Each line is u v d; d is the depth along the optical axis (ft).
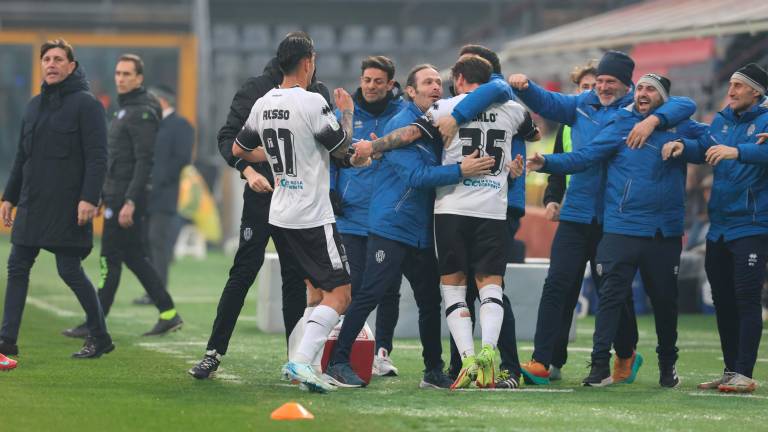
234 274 79.36
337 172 87.61
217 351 80.53
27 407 68.39
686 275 150.10
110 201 109.40
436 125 76.38
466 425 64.44
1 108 275.59
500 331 79.61
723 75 185.06
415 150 77.25
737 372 80.53
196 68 274.57
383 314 87.71
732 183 79.82
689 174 165.99
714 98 182.39
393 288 87.56
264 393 74.64
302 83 75.82
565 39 190.70
